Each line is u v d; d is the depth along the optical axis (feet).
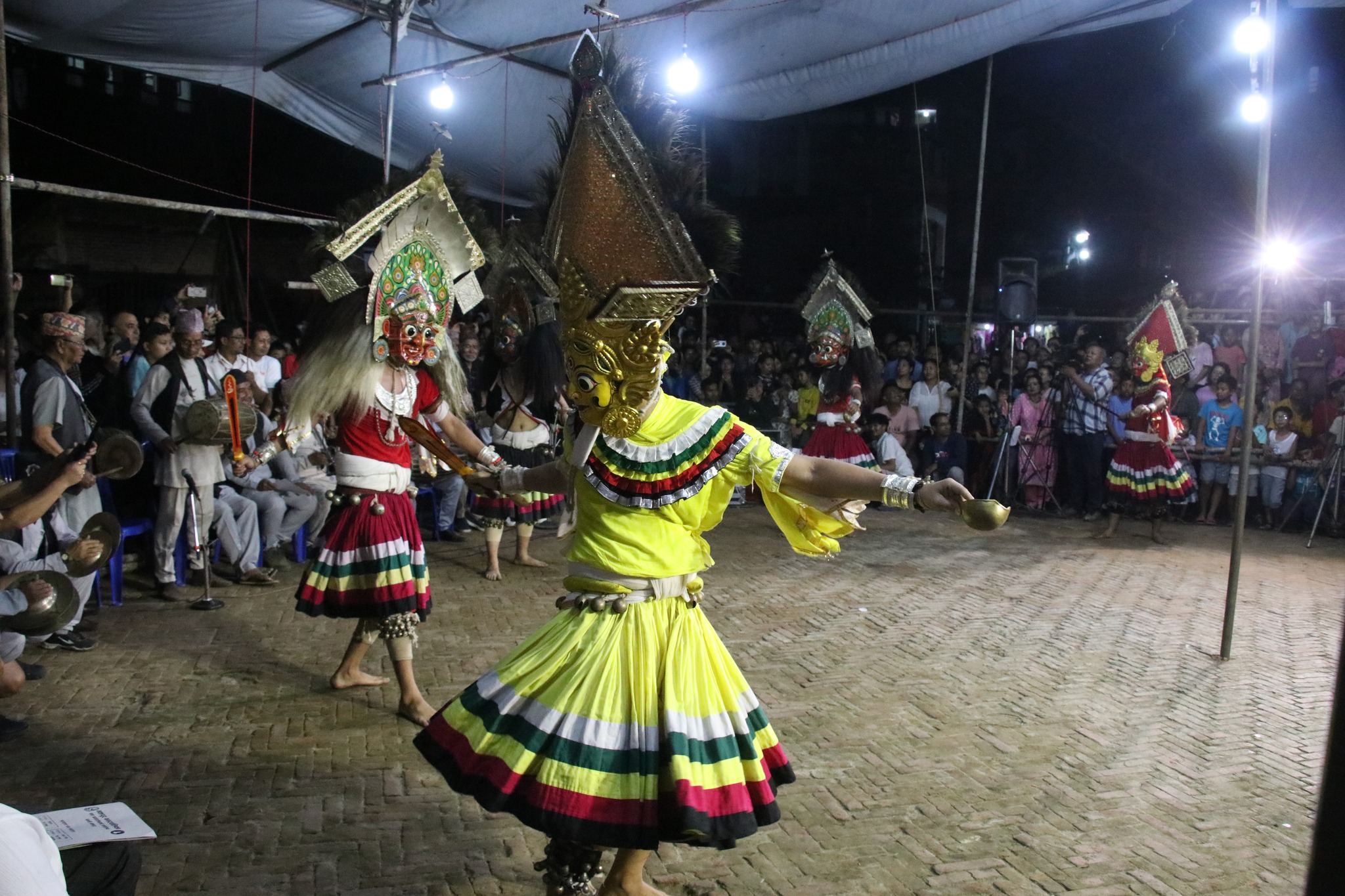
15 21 24.99
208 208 26.14
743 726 8.45
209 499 19.92
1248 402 17.30
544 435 22.15
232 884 9.73
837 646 17.92
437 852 10.46
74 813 7.51
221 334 21.53
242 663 16.30
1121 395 32.50
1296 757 13.50
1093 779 12.62
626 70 9.02
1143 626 19.79
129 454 11.21
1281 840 11.18
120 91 39.99
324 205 45.52
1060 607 21.18
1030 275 38.99
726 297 49.90
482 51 29.73
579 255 8.38
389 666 16.38
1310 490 31.81
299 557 23.58
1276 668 17.34
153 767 12.33
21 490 10.18
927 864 10.46
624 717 8.05
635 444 8.59
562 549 26.20
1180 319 27.20
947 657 17.42
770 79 33.14
